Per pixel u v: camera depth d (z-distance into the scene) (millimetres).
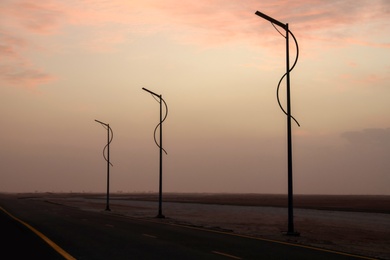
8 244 19281
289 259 15508
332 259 15656
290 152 26156
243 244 19984
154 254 16312
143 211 62656
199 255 16156
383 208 87875
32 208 63406
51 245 18891
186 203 110188
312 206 96750
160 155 44500
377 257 17000
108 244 19422
